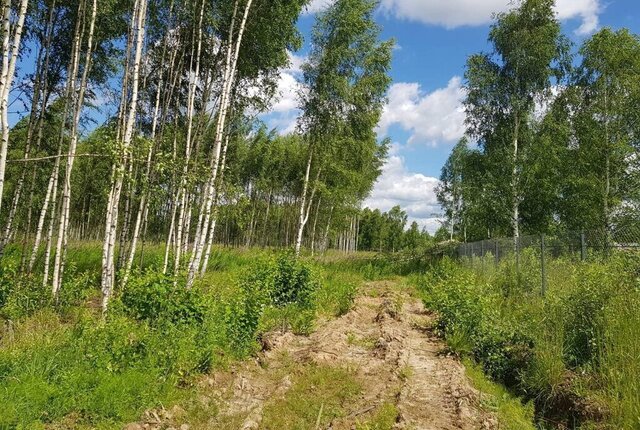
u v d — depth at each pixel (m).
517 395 6.62
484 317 8.73
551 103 20.81
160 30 12.59
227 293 8.97
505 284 12.23
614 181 19.12
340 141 20.05
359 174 22.88
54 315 8.10
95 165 16.91
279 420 5.21
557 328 6.93
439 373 7.10
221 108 11.30
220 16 12.17
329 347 8.20
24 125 12.48
